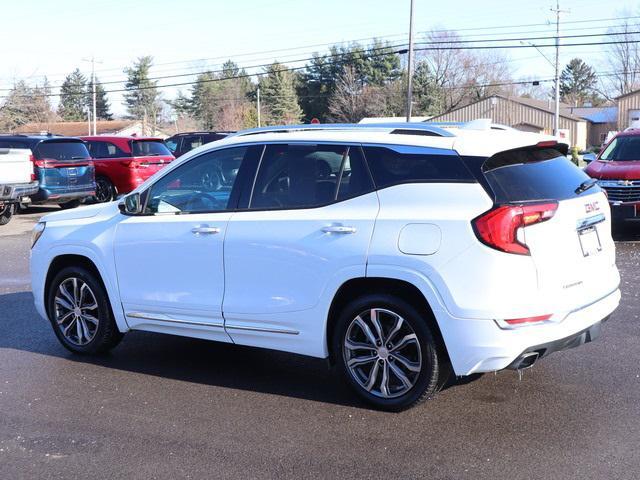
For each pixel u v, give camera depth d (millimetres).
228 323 5418
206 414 4965
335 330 5047
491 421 4727
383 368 4898
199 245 5480
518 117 64562
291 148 5262
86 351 6285
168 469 4160
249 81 99875
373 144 4957
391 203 4770
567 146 5215
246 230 5266
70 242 6207
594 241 4980
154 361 6184
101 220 6137
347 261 4824
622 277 9031
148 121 93062
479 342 4469
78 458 4320
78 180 17703
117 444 4504
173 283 5664
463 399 5121
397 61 79000
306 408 5051
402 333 4820
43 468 4203
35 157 16812
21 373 5887
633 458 4152
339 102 78938
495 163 4625
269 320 5215
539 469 4047
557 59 48031
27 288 9180
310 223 5012
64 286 6359
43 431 4719
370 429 4656
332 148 5098
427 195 4660
